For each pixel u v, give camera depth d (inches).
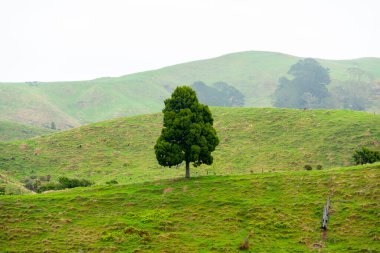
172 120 2401.6
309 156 3639.3
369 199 1825.8
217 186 2190.0
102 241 1590.8
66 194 2260.1
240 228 1700.3
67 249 1510.8
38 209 1966.0
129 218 1854.1
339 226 1649.9
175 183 2313.0
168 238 1604.3
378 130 3919.8
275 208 1852.9
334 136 3956.7
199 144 2393.0
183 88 2469.2
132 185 2361.0
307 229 1644.9
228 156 3956.7
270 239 1590.8
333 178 2095.2
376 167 2172.7
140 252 1473.9
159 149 2375.7
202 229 1704.0
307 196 1945.1
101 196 2149.4
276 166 3523.6
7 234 1665.8
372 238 1521.9
